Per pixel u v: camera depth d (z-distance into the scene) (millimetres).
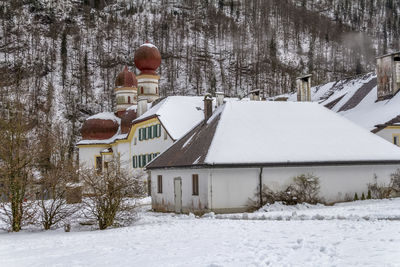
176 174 35156
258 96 53000
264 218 24281
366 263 10383
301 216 22781
